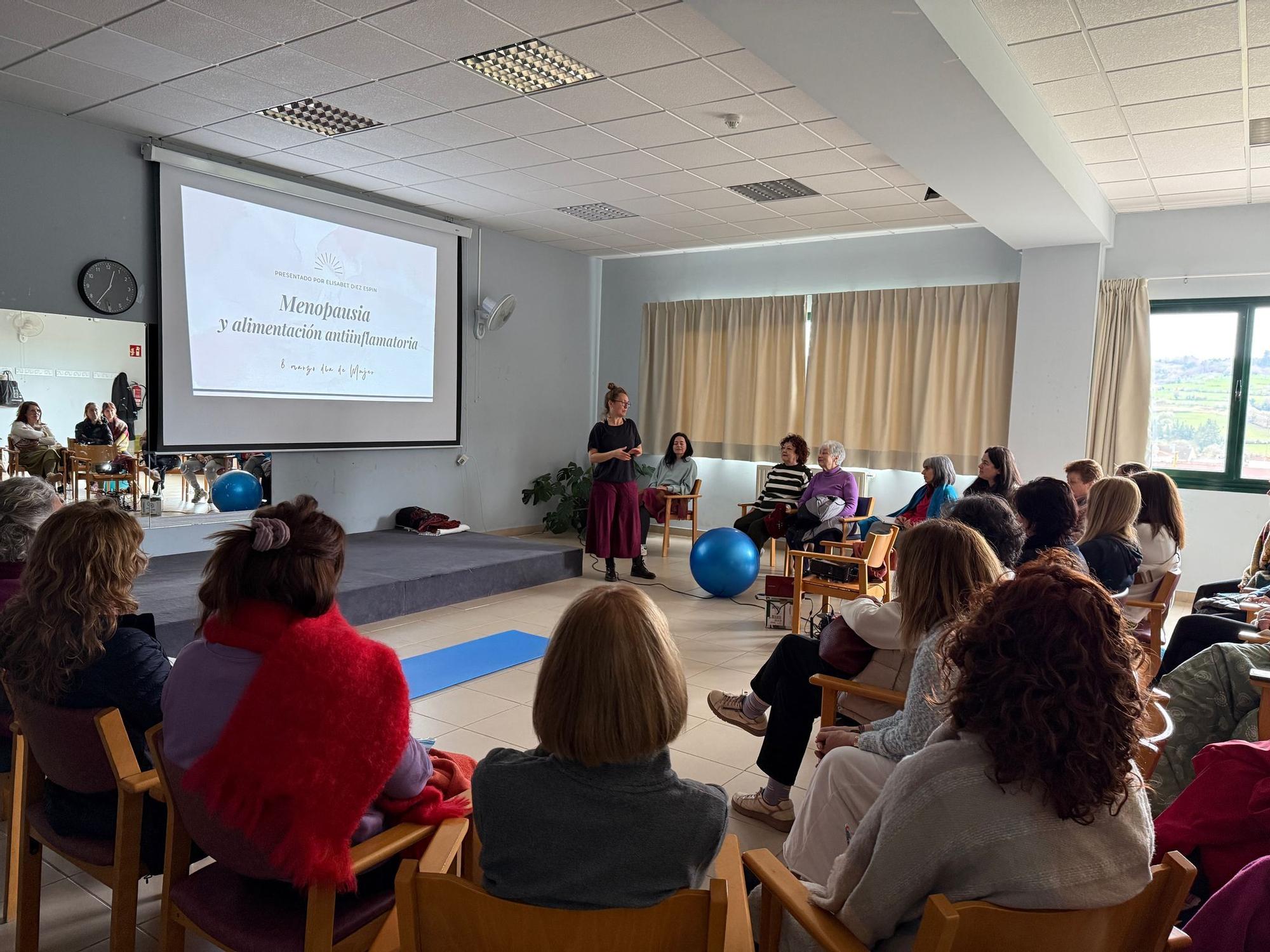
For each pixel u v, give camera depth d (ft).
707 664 14.74
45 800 6.28
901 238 25.41
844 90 12.46
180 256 18.52
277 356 20.56
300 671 4.58
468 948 3.68
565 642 3.77
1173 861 3.84
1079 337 21.67
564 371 30.12
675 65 13.33
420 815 5.13
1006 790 3.64
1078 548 11.46
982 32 11.96
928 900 3.39
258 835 4.56
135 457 18.25
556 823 3.69
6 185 15.88
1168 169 17.95
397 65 13.73
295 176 20.71
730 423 28.30
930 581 6.50
